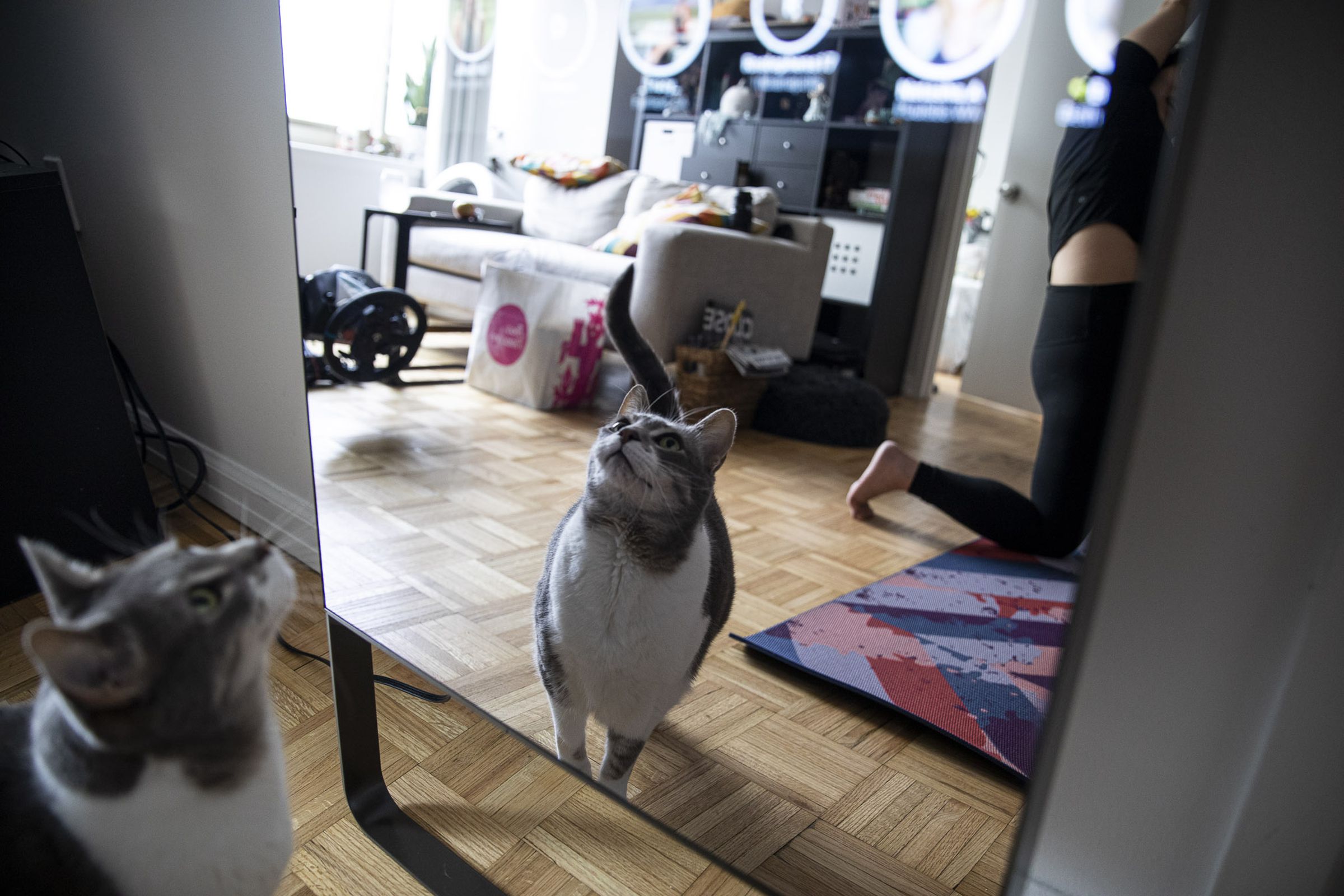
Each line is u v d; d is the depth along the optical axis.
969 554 1.88
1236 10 0.51
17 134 1.82
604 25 2.25
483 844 0.92
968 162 2.91
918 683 1.29
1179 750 0.64
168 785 0.55
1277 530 0.58
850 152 2.96
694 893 0.88
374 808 0.95
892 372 3.12
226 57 1.28
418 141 1.97
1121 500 0.55
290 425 1.36
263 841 0.62
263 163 1.26
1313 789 0.59
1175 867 0.67
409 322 2.17
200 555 0.57
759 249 2.57
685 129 2.67
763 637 1.37
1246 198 0.54
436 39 1.82
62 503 1.33
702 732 1.14
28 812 0.53
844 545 1.85
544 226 2.41
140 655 0.49
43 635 0.44
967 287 3.29
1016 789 1.09
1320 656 0.57
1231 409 0.58
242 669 0.57
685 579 0.90
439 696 1.17
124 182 1.58
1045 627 1.53
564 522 1.02
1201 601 0.61
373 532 1.35
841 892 0.89
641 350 1.34
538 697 1.02
